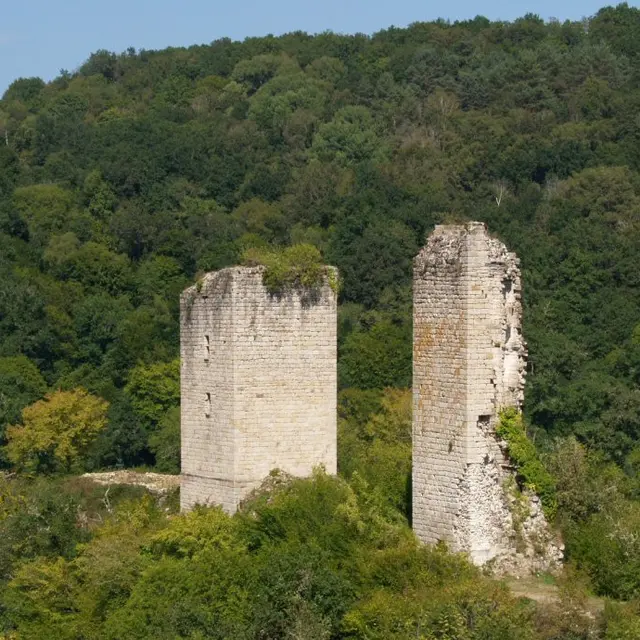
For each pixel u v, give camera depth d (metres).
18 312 175.62
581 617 77.38
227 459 95.81
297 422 96.69
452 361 85.38
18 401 156.25
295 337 96.62
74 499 105.62
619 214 191.62
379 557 83.00
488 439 85.38
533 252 176.50
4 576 96.19
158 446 151.88
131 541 92.62
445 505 85.69
